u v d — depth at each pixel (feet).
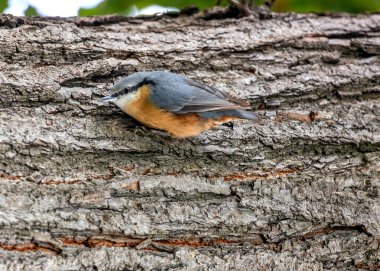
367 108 26.99
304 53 28.68
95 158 22.62
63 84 24.38
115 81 25.54
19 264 19.90
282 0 35.29
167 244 21.83
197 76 26.86
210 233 22.33
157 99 23.79
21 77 23.85
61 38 25.86
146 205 22.07
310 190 24.06
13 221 20.31
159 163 23.30
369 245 23.62
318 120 26.08
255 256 22.40
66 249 20.62
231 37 28.58
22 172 21.52
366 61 28.96
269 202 23.38
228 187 23.35
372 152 25.67
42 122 22.89
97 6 34.47
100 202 21.58
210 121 24.54
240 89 26.58
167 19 29.50
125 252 21.17
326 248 23.17
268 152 24.71
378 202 24.36
